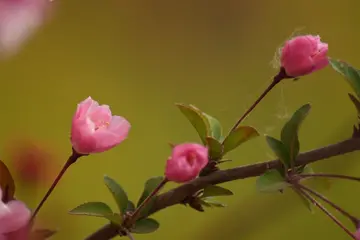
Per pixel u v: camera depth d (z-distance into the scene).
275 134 1.30
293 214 1.30
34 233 0.87
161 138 1.30
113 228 0.90
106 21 1.27
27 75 1.21
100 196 1.24
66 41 1.24
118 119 0.87
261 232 1.29
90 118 0.87
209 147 0.90
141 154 1.29
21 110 1.21
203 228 1.28
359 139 0.91
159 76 1.30
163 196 0.90
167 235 1.27
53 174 0.93
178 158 0.86
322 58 0.90
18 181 0.92
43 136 1.22
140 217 0.90
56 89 1.24
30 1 0.79
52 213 1.03
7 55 0.79
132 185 1.27
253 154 1.29
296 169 0.92
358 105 0.91
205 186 0.90
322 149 0.91
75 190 1.22
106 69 1.28
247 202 1.29
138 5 1.29
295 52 0.90
